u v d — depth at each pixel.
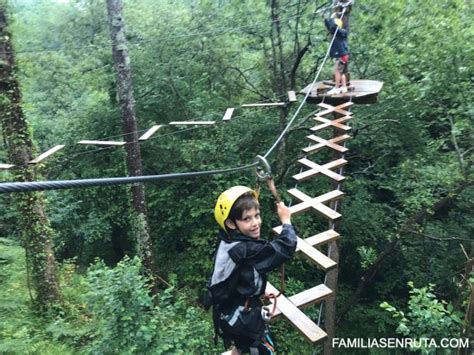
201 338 8.41
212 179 12.77
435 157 11.02
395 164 13.47
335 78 9.30
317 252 4.38
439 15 10.73
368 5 12.23
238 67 15.70
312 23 12.12
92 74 16.94
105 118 15.26
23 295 10.91
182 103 14.53
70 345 9.34
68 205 14.23
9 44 9.40
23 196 10.05
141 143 14.09
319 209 5.39
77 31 20.11
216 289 2.42
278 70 14.15
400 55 11.21
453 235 11.48
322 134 13.05
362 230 12.35
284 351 11.01
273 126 13.77
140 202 12.31
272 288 3.74
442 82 9.94
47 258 10.54
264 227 12.79
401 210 13.10
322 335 3.33
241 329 2.42
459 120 9.96
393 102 12.04
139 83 14.89
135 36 16.16
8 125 9.50
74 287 11.85
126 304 7.34
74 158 15.26
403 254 11.86
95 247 16.16
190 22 15.05
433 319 6.02
